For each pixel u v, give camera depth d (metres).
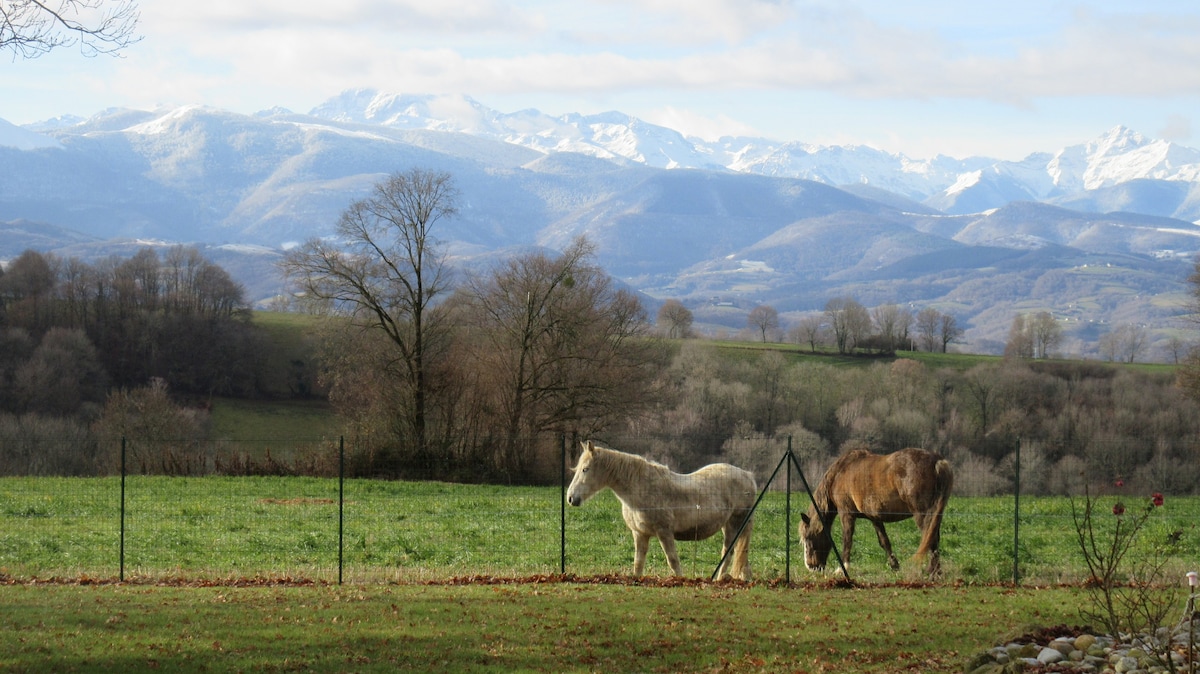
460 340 54.66
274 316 92.19
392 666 12.23
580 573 19.91
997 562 21.11
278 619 14.43
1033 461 45.91
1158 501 13.55
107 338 76.00
